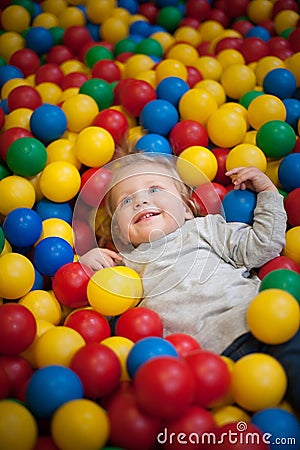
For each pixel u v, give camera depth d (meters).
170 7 3.81
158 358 1.43
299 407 1.52
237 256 2.10
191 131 2.47
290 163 2.32
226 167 2.41
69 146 2.48
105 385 1.53
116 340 1.71
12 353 1.67
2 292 1.97
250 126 2.67
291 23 3.46
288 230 2.25
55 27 3.56
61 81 3.03
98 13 3.63
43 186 2.33
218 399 1.49
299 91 2.81
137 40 3.49
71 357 1.64
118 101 2.80
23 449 1.39
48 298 2.00
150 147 2.43
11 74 3.12
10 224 2.14
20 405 1.46
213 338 1.78
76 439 1.38
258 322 1.62
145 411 1.42
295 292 1.74
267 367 1.52
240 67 2.84
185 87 2.69
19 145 2.33
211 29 3.54
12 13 3.54
